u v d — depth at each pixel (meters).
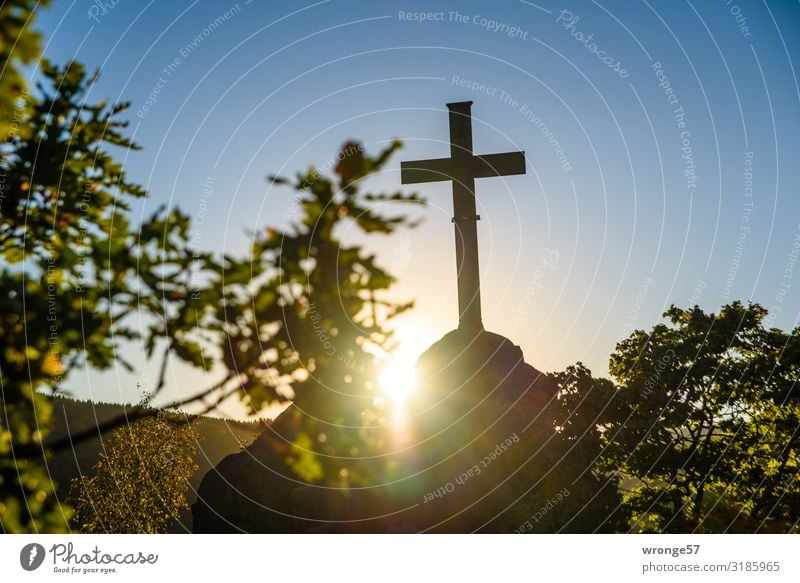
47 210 3.98
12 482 3.62
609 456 17.52
